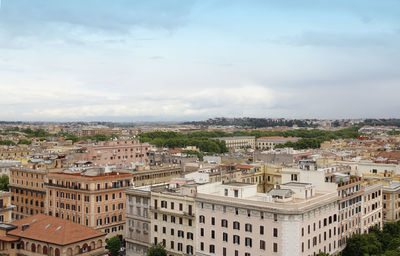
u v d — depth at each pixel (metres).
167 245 151.00
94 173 185.62
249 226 129.62
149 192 159.50
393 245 151.75
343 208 150.38
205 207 140.00
